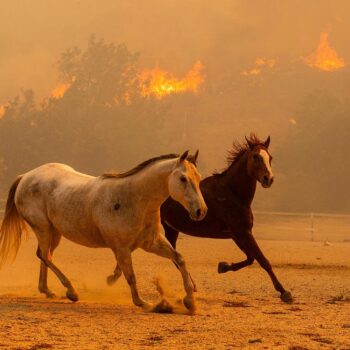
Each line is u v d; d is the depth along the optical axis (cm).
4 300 1077
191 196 931
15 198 1146
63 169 1122
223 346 737
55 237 1127
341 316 947
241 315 952
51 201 1082
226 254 2133
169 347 730
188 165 948
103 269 1648
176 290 1248
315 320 910
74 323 864
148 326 852
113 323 870
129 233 980
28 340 761
